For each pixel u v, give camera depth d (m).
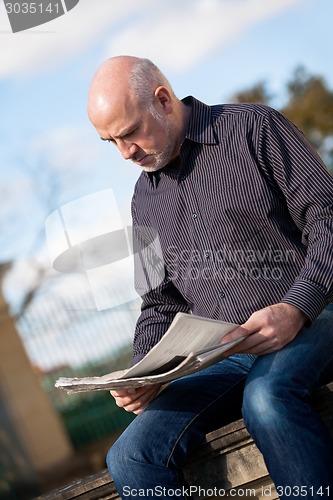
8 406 11.79
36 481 11.67
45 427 11.94
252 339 2.53
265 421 2.43
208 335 2.46
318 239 2.63
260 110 2.78
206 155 2.82
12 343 11.92
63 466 11.85
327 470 2.40
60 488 3.12
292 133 2.74
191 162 2.85
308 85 23.16
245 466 2.65
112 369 11.73
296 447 2.41
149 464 2.61
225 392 2.78
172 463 2.64
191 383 2.79
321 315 2.67
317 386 2.55
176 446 2.65
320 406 2.54
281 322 2.52
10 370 11.88
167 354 2.46
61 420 12.12
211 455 2.68
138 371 2.50
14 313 11.95
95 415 12.23
